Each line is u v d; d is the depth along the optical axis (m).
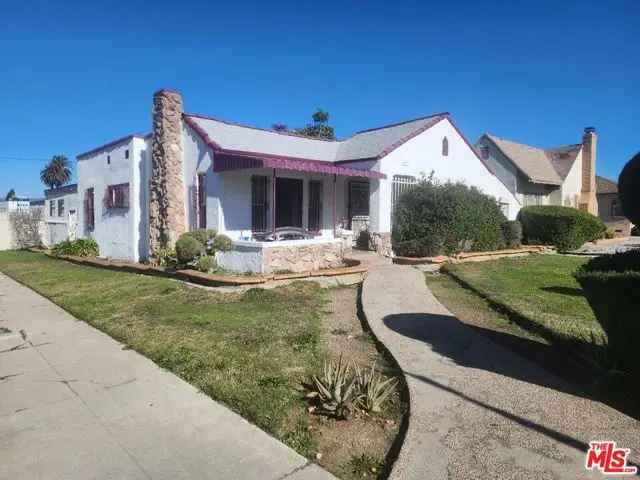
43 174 57.72
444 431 3.62
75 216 22.12
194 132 13.64
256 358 5.41
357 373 4.43
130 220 15.73
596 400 4.20
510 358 5.34
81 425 3.91
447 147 17.20
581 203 30.03
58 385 4.79
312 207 15.44
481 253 15.23
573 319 6.93
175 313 7.64
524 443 3.45
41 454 3.46
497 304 8.15
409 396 4.29
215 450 3.49
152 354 5.68
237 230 13.19
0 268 15.38
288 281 10.14
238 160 11.79
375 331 6.39
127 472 3.21
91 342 6.34
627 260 4.83
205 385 4.67
